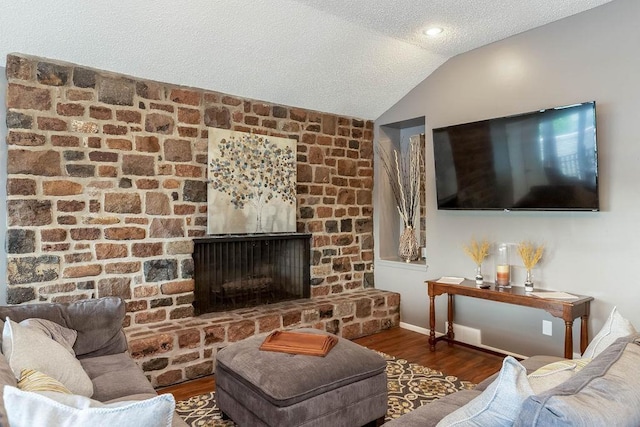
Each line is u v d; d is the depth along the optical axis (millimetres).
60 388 1332
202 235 3695
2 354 1687
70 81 3072
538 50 3453
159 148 3461
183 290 3574
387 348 3912
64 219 3045
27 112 2908
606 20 3068
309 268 4430
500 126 3496
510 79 3641
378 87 4324
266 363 2242
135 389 2012
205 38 3170
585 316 3078
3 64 2910
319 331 2791
